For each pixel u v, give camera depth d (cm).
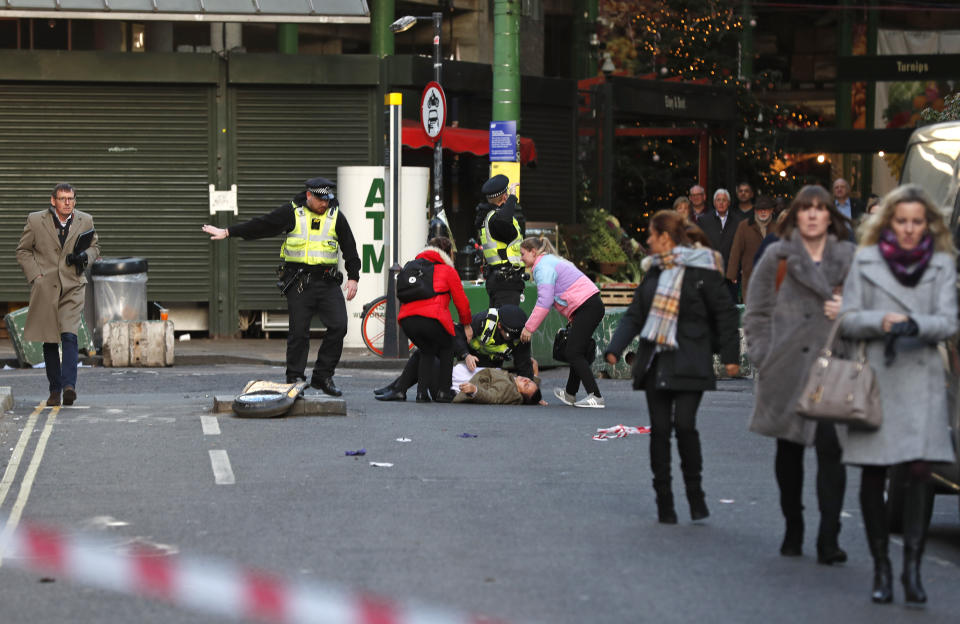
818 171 10156
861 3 10456
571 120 7300
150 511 2536
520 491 2748
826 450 2180
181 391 4662
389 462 3067
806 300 2223
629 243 7212
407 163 6900
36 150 6550
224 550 2234
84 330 5681
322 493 2705
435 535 2341
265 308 6719
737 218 5681
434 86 5797
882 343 2030
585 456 3189
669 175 8450
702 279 2500
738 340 2511
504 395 4200
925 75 7562
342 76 6669
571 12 8075
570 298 4147
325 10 6400
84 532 2367
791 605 1941
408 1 7269
